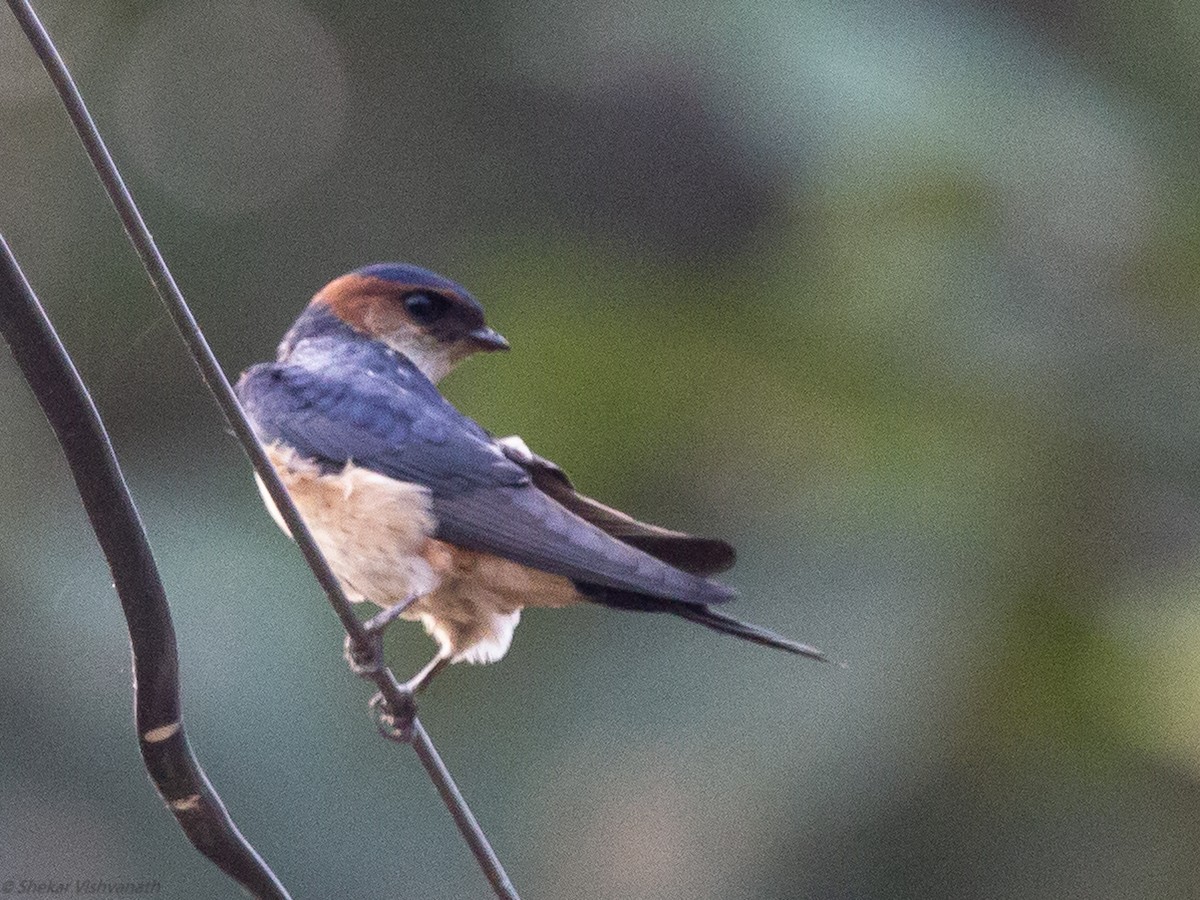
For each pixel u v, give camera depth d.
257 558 12.88
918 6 12.22
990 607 10.27
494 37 17.39
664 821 11.10
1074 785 10.87
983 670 10.26
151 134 17.14
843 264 11.16
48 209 16.62
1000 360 10.74
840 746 10.38
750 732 10.73
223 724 12.38
